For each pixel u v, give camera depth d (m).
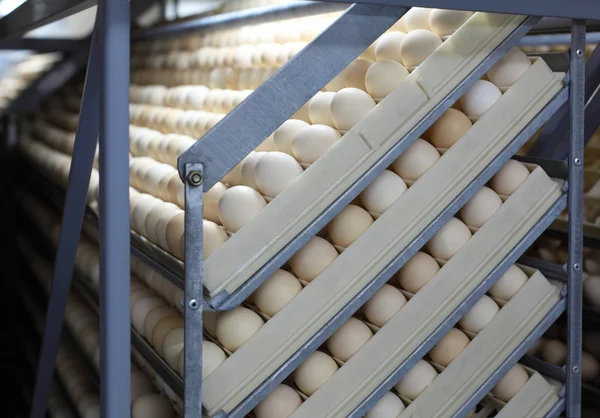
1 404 3.39
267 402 1.62
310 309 1.58
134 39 3.11
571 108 1.79
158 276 2.18
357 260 1.61
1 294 3.74
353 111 1.63
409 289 1.74
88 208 2.48
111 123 1.36
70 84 3.63
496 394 1.90
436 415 1.73
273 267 1.53
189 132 2.18
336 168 1.56
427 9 1.86
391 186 1.65
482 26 1.65
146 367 2.26
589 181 2.67
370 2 1.50
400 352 1.67
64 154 3.02
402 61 1.76
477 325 1.80
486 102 1.72
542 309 1.83
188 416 1.48
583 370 2.52
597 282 2.46
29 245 3.53
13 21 2.39
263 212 1.52
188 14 2.56
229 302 1.50
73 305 2.83
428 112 1.63
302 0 1.91
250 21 2.26
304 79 1.50
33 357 3.08
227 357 1.59
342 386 1.63
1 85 3.81
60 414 2.64
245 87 2.18
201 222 1.46
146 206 2.00
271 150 1.82
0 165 3.79
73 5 1.68
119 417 1.43
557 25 2.38
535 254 2.68
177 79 2.57
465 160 1.68
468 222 1.78
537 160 1.93
